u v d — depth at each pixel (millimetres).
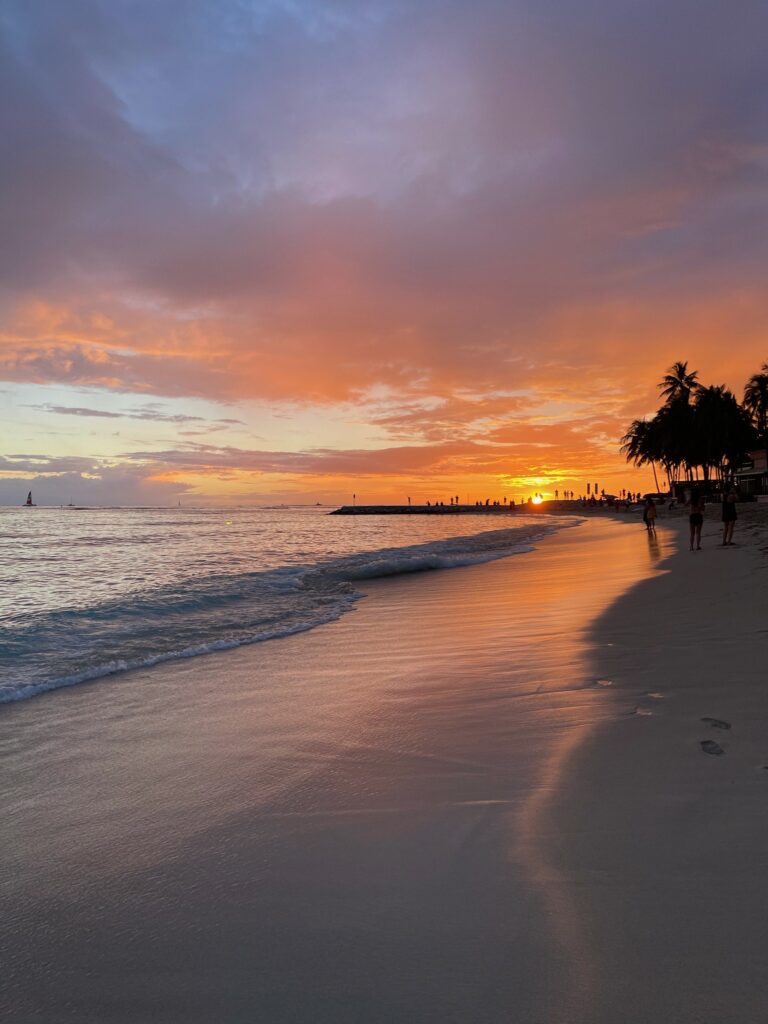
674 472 113125
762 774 3561
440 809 3490
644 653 6762
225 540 43562
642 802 3334
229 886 2871
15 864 3193
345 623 10648
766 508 50500
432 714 5277
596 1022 1917
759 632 7195
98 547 35531
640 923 2361
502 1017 1969
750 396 73875
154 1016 2094
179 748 4828
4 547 35188
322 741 4781
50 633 10016
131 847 3320
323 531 61562
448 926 2445
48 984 2281
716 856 2770
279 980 2223
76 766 4551
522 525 81125
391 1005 2057
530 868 2803
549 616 10109
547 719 4883
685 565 15961
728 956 2154
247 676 7098
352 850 3113
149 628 10453
